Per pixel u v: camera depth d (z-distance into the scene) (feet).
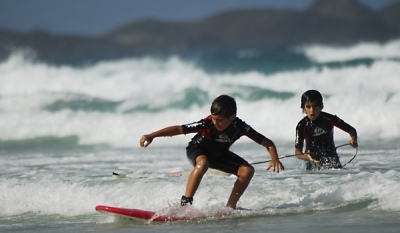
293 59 403.95
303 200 100.17
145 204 102.22
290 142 193.47
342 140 187.52
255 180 116.67
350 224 87.15
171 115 240.73
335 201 99.35
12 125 241.76
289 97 242.37
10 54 477.77
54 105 274.57
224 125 94.58
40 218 100.68
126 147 208.44
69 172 139.23
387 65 272.51
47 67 374.22
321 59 394.93
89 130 230.89
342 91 243.40
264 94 243.60
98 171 139.23
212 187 107.76
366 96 217.77
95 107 264.31
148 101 258.98
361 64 294.87
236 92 248.73
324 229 85.25
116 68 394.11
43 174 136.87
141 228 89.92
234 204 96.89
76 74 351.25
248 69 386.32
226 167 97.76
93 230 90.33
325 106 211.82
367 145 173.99
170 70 369.50
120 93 309.01
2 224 97.71
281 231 85.10
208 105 251.60
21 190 111.65
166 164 147.84
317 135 130.21
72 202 105.70
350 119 202.90
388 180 104.78
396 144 174.50
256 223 89.97
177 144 200.23
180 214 93.66
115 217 95.45
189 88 259.60
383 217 89.92
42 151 205.26
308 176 119.96
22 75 346.33
